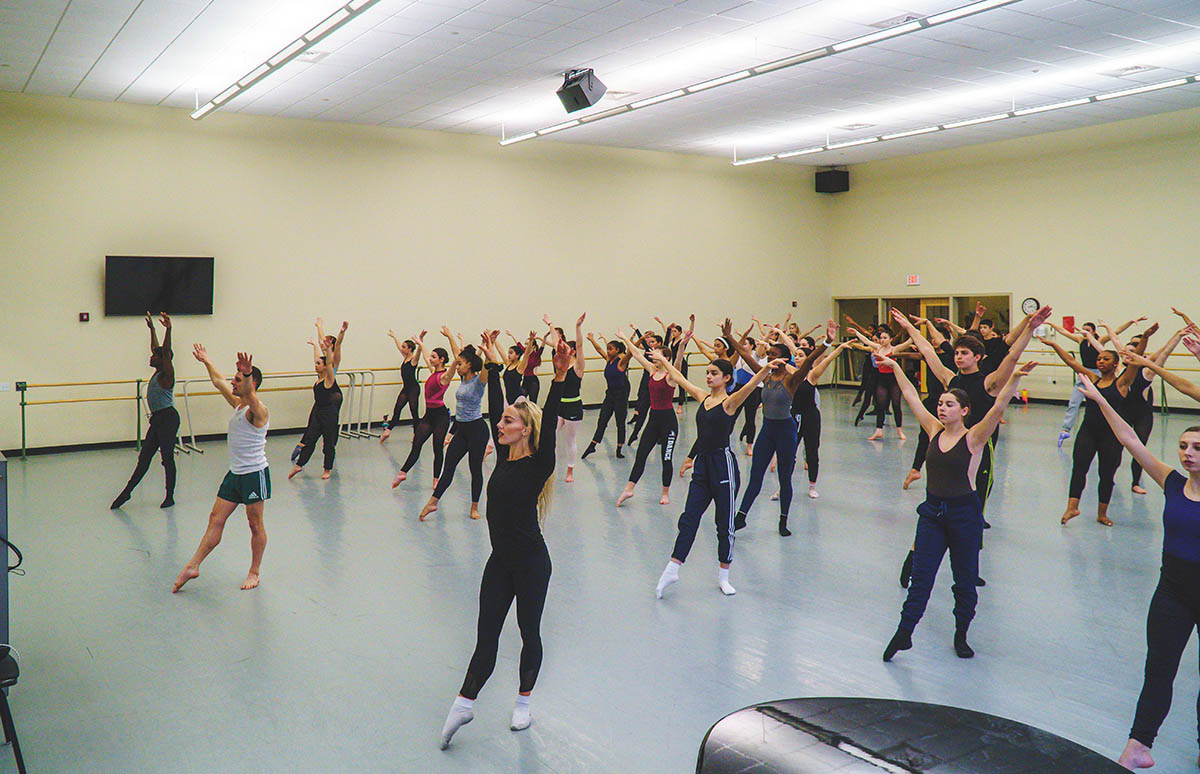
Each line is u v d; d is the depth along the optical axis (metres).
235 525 7.47
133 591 5.68
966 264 17.38
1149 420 7.24
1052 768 1.73
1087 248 15.48
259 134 12.80
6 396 11.09
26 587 5.76
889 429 13.30
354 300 13.71
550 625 5.06
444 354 8.86
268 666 4.48
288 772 3.43
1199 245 14.05
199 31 8.56
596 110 12.39
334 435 9.75
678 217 17.45
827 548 6.70
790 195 19.23
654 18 8.41
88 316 11.56
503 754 3.57
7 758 3.52
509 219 15.25
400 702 4.07
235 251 12.65
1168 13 8.55
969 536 4.46
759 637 4.86
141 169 11.89
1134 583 5.80
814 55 9.31
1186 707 3.98
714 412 5.55
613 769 3.46
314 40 8.32
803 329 19.61
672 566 5.55
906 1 8.02
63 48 9.05
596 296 16.38
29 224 11.13
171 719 3.88
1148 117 14.55
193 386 12.30
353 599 5.55
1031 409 15.58
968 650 4.57
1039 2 8.17
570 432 9.39
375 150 13.83
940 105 12.81
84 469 10.20
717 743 1.85
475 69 10.24
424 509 7.69
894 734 1.85
